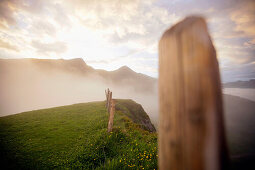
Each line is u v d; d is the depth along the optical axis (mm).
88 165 3908
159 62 538
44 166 4762
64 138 7395
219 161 376
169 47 482
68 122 10625
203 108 397
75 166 4035
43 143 6898
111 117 5949
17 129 9648
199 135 399
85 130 8312
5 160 5328
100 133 6199
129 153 4004
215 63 434
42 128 9508
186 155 426
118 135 5543
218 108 401
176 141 457
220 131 390
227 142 400
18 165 4965
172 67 469
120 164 3359
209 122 388
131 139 5422
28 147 6504
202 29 429
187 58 427
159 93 536
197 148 402
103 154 4230
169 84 480
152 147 4355
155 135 6520
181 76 441
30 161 5207
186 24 444
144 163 3393
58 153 5688
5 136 8336
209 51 418
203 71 404
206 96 397
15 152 6012
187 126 424
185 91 430
